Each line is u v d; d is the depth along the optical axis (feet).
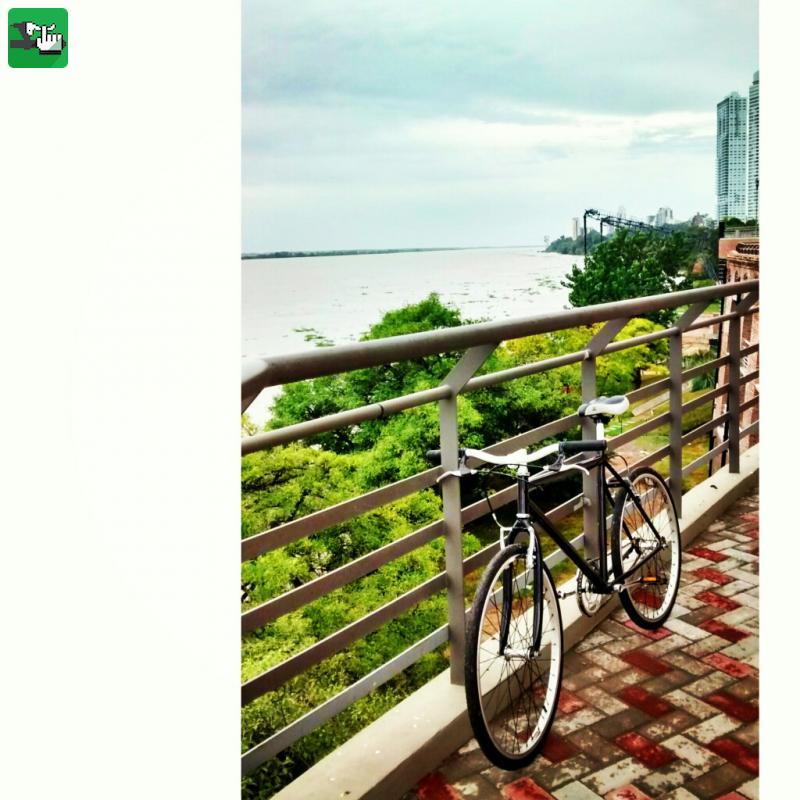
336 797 7.10
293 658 6.85
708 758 8.18
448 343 7.22
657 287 170.60
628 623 11.07
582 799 7.59
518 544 8.20
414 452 65.51
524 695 9.15
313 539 56.49
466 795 7.64
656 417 13.25
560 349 77.56
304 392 74.38
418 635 55.52
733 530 14.33
